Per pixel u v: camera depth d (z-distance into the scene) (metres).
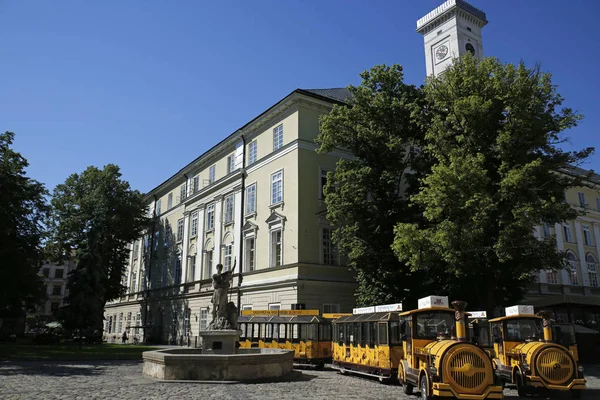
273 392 13.94
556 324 16.77
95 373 19.36
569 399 14.20
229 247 39.84
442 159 21.72
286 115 34.75
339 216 26.83
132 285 63.28
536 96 21.22
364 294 26.77
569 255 48.09
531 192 20.19
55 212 51.28
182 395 13.02
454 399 12.48
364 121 27.33
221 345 19.27
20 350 32.94
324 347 24.55
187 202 49.25
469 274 21.36
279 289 31.91
